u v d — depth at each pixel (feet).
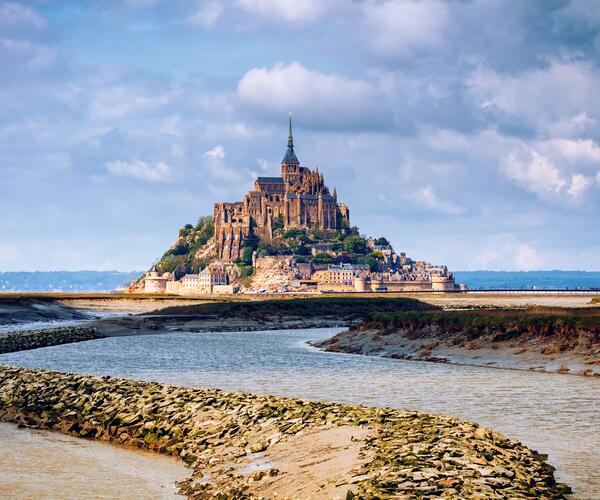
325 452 144.05
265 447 155.22
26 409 212.84
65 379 232.32
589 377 278.05
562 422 194.80
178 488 142.82
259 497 125.59
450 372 298.56
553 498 119.85
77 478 150.92
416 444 139.64
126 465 160.15
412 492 110.52
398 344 390.01
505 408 215.10
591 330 319.06
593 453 161.27
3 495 140.56
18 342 428.97
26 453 171.22
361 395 240.73
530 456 148.46
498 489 115.14
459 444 140.56
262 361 353.72
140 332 586.86
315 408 179.83
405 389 252.83
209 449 162.81
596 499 128.36
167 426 180.86
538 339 335.26
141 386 217.56
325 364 337.11
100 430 188.44
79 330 519.60
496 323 356.79
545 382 266.16
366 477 121.08
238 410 181.78
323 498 117.19
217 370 317.22
